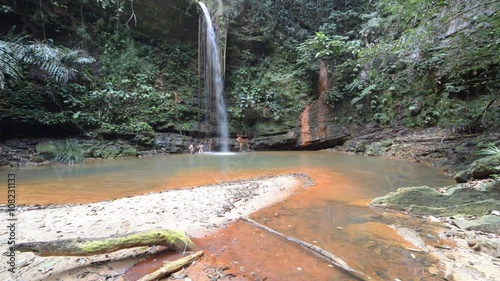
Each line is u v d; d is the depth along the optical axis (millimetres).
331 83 16062
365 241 3248
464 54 11141
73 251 2375
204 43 15812
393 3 11430
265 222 3898
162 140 13398
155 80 14500
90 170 8227
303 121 16016
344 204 4840
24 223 3621
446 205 4355
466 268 2559
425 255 2869
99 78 12656
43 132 10656
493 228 3441
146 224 3670
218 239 3305
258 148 15781
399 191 4730
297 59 17172
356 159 11273
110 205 4539
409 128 13148
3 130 9734
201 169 8625
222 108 16297
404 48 11359
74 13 12406
